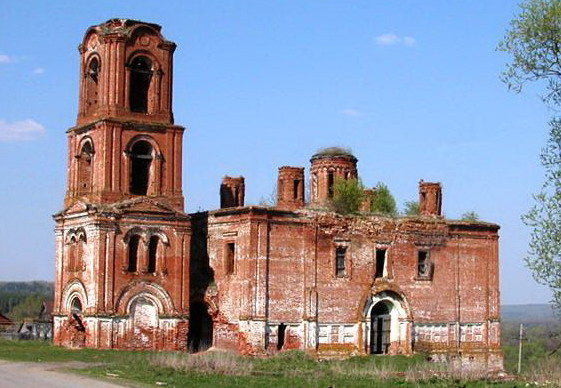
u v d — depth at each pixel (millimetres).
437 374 37969
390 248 57156
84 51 55969
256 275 52156
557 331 35938
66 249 54781
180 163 54938
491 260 60688
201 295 55094
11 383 33969
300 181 60062
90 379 35188
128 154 53125
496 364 59750
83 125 54469
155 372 37500
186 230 53812
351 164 66312
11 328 81375
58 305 55062
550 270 30203
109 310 50812
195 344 56406
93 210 51094
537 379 37250
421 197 63531
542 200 30375
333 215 55281
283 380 35781
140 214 52281
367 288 55969
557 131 31109
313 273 54219
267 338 52188
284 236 53531
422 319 57594
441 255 58969
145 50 54656
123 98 53562
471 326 59469
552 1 31453
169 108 55250
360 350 55062
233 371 38094
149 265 52719
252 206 52281
